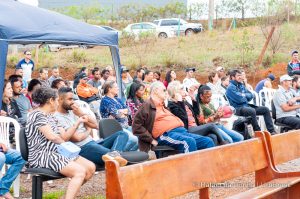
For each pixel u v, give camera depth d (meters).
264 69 20.75
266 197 4.74
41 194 5.70
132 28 29.05
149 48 25.48
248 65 21.41
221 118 9.98
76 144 6.38
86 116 6.21
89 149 6.34
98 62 23.97
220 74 13.09
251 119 10.54
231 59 22.03
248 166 5.00
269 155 5.38
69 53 25.62
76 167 5.59
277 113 11.11
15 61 23.69
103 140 6.80
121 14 34.56
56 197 6.61
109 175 3.49
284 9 23.75
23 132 5.79
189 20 34.53
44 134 5.65
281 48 22.69
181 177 4.06
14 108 8.27
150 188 3.71
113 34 10.34
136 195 3.57
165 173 3.90
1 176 6.48
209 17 29.81
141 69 14.25
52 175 5.57
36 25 8.68
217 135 8.42
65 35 9.05
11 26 8.13
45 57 24.62
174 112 8.28
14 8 8.73
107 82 8.65
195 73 21.23
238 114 10.68
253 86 20.00
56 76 13.08
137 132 7.61
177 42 26.16
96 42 9.84
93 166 5.86
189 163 4.19
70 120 6.64
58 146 5.66
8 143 6.95
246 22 27.64
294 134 6.00
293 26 23.80
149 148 7.70
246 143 5.07
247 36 22.89
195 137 7.75
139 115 7.62
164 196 3.84
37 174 5.57
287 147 5.76
